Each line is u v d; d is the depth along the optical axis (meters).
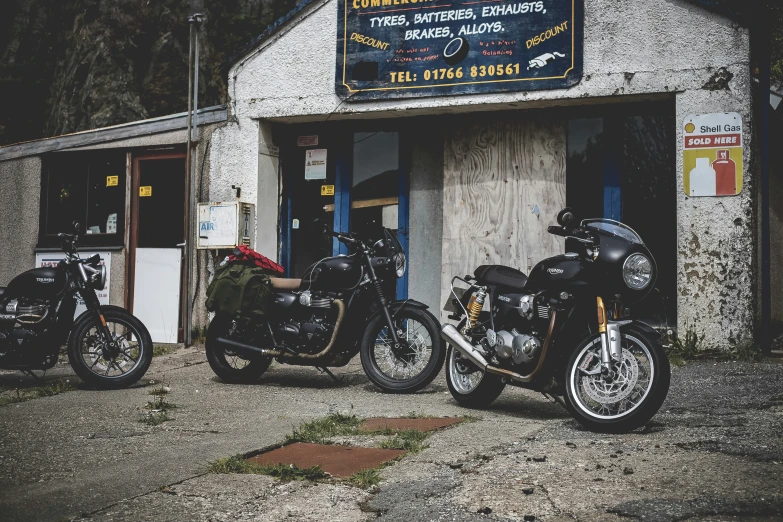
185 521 3.23
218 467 3.93
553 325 4.80
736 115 7.24
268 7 18.34
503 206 8.37
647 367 4.89
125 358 6.68
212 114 9.24
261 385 6.67
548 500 3.27
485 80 8.06
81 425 5.11
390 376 6.46
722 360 7.00
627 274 4.53
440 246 8.67
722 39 7.29
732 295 7.20
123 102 17.73
